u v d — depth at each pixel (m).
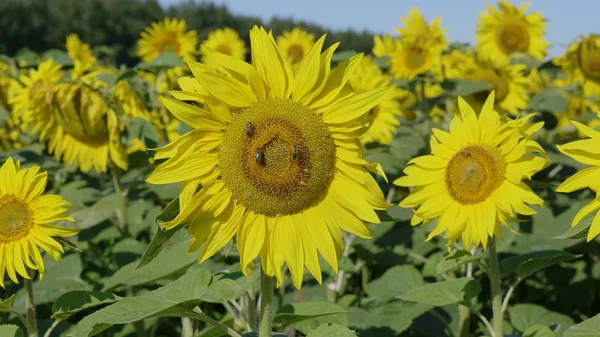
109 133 5.72
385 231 5.74
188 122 2.91
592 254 5.98
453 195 3.93
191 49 10.50
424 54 7.43
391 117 6.87
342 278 5.33
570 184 2.97
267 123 2.94
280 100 2.99
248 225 3.00
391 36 8.57
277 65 2.97
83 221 5.49
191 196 2.91
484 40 8.62
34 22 47.62
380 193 2.95
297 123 2.94
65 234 3.76
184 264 3.79
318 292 5.16
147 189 6.48
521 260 3.93
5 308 3.64
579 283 5.84
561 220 5.42
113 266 5.70
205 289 3.22
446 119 6.97
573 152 2.96
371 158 6.36
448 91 6.21
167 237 2.96
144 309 2.96
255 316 3.85
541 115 7.93
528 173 3.74
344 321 3.91
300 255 2.99
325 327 2.87
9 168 3.75
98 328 2.83
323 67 2.93
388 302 4.86
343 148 2.99
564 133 8.74
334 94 2.95
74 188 6.17
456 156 3.93
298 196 2.96
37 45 48.50
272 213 3.01
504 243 4.95
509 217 3.84
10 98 6.91
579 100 9.23
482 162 3.83
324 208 3.00
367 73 7.31
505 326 4.73
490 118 3.91
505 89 6.71
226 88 2.91
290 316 3.36
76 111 5.61
